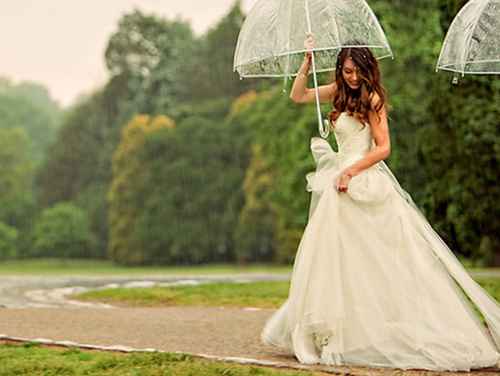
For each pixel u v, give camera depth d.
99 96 99.44
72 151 97.56
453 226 23.95
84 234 90.25
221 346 8.98
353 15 8.29
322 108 31.50
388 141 8.14
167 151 78.62
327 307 7.70
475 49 8.74
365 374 7.12
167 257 78.81
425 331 7.57
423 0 33.16
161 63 99.81
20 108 139.62
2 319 11.80
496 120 21.34
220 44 94.94
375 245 7.87
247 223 71.81
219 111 85.31
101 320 11.79
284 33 8.38
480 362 7.47
